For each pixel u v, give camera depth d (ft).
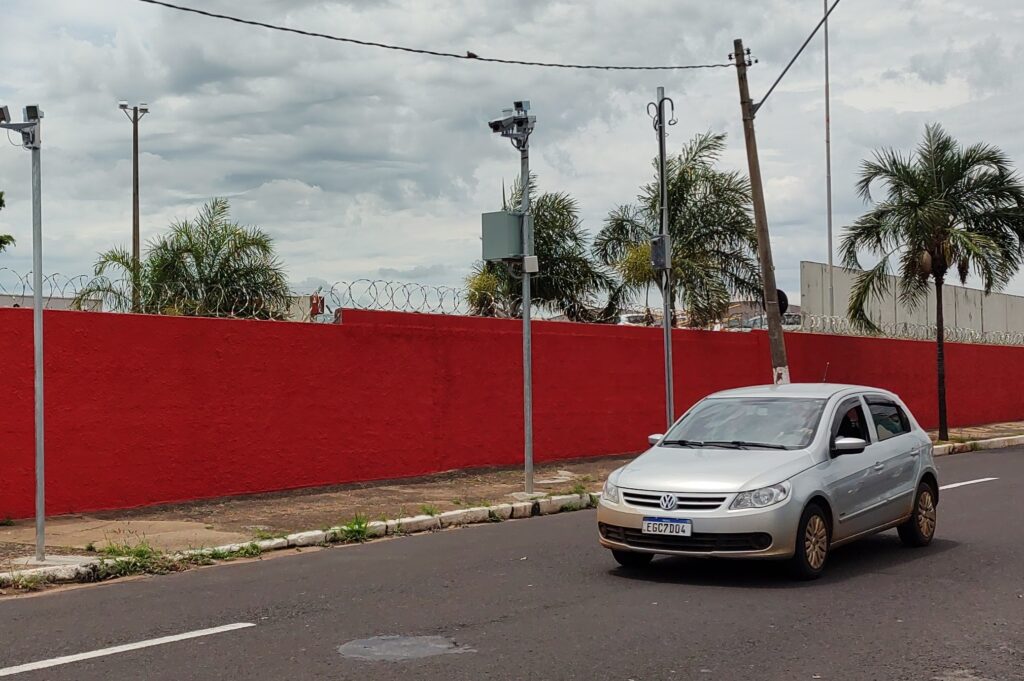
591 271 77.41
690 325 75.41
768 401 33.83
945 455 76.95
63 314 41.68
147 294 55.11
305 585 29.89
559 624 24.72
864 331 87.20
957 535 38.17
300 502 46.52
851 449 31.19
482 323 58.39
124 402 43.37
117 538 37.22
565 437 62.90
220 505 45.29
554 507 47.70
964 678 20.22
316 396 50.19
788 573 29.63
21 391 40.45
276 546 36.78
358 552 36.24
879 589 28.60
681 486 29.19
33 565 31.53
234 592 28.99
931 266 82.64
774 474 29.22
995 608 26.23
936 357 97.04
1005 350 109.09
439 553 35.58
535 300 76.89
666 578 30.45
